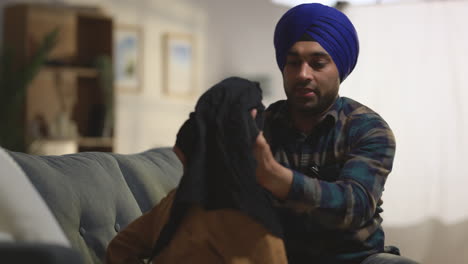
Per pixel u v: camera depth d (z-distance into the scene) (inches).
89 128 257.0
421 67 209.5
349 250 70.0
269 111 79.0
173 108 311.4
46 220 52.8
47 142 234.4
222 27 333.7
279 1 361.1
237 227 53.5
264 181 57.4
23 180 55.1
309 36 71.0
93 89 261.1
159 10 305.7
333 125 72.4
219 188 54.2
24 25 237.6
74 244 66.4
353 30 73.5
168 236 55.5
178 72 313.3
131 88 295.1
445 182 206.5
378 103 211.8
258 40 350.9
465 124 205.0
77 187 71.2
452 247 204.5
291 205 60.4
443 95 207.5
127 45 293.6
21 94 225.9
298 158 73.6
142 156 93.4
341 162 71.7
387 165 67.3
